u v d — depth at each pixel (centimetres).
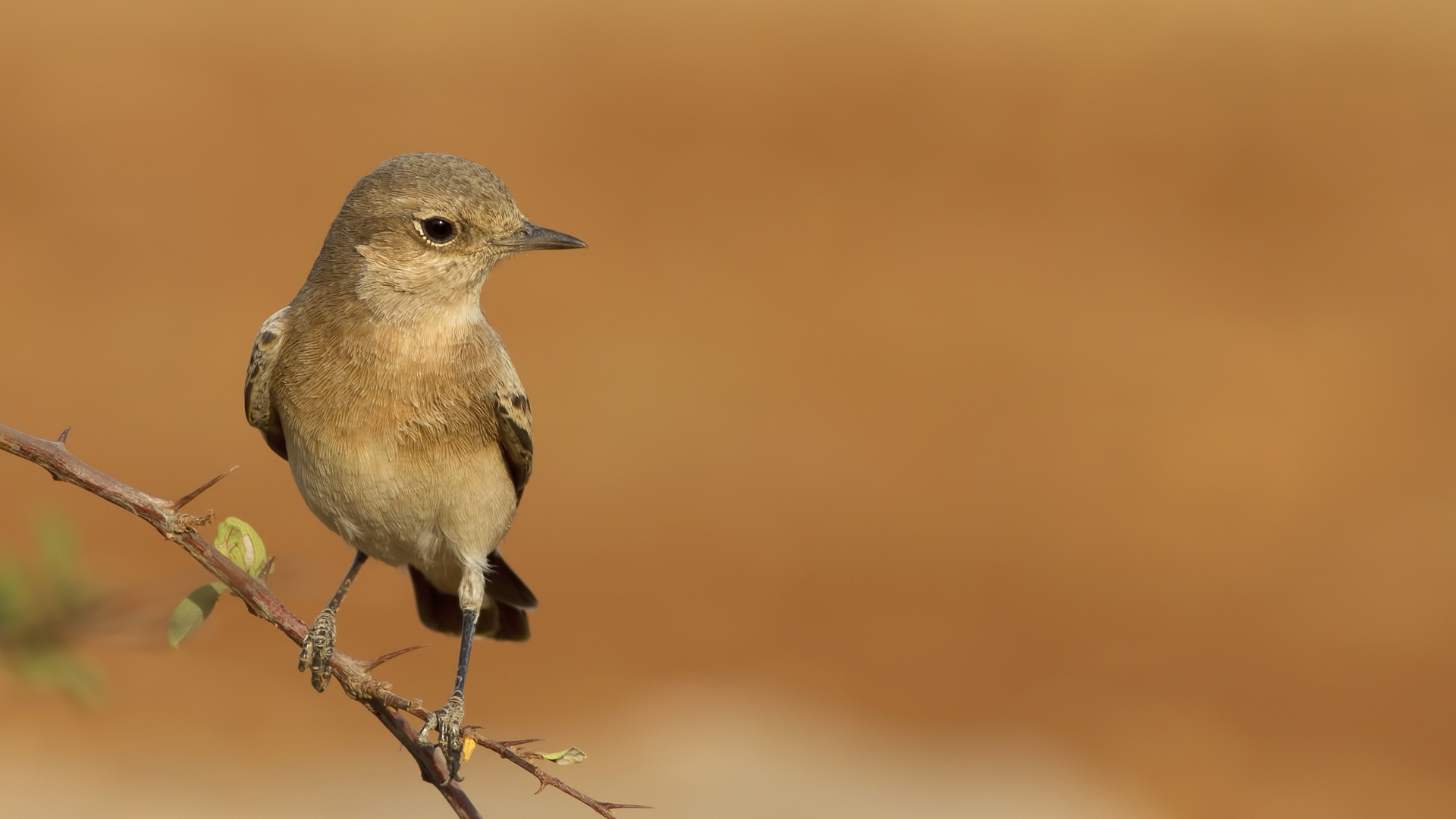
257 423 886
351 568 893
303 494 873
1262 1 5828
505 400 880
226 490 2398
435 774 675
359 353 846
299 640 646
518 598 962
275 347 858
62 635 631
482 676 1947
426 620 979
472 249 870
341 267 859
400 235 853
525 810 1490
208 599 647
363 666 682
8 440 621
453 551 889
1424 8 5806
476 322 888
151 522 632
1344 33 5550
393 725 685
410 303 856
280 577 688
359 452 846
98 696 640
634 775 1606
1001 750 1817
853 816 1538
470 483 871
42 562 632
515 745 623
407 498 859
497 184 892
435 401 852
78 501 2303
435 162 880
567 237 893
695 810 1508
